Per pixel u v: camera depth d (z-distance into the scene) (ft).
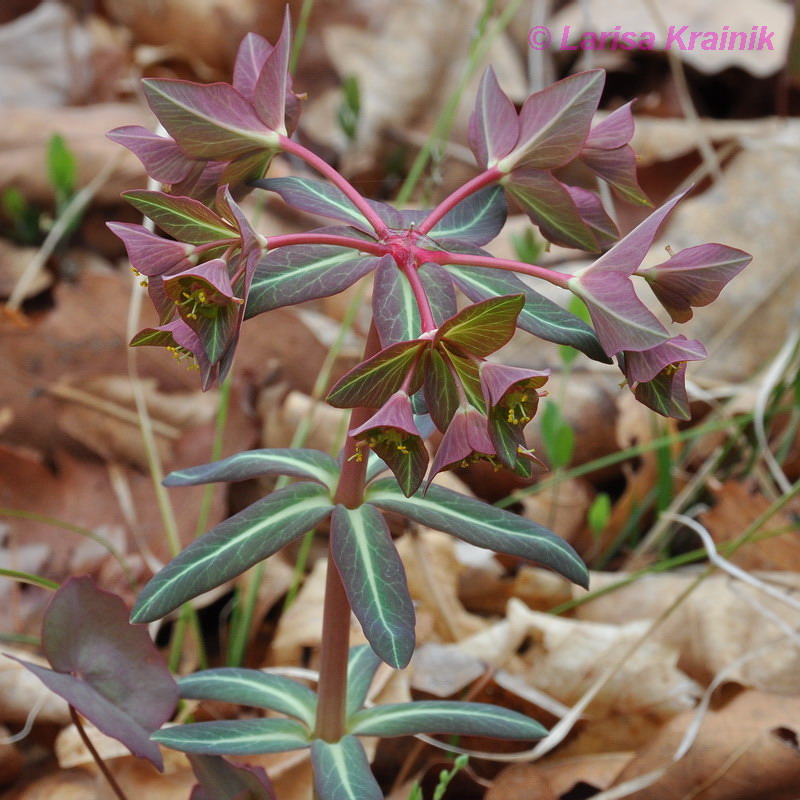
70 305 1.76
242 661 1.63
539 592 1.67
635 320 1.25
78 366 1.76
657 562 1.73
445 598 1.65
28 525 1.68
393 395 1.24
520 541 1.33
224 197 1.24
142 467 1.73
